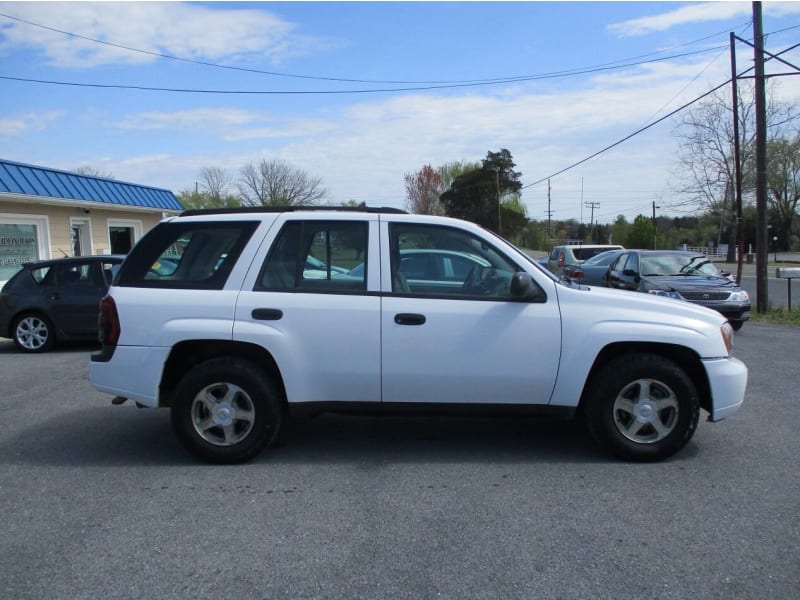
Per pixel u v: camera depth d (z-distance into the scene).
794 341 10.79
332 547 3.49
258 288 4.73
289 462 4.84
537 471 4.62
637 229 63.09
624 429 4.79
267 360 4.76
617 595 3.01
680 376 4.67
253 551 3.44
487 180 70.94
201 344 4.77
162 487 4.35
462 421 5.95
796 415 6.06
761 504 4.03
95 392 7.25
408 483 4.41
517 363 4.69
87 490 4.30
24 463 4.85
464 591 3.05
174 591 3.06
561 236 97.94
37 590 3.07
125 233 22.23
